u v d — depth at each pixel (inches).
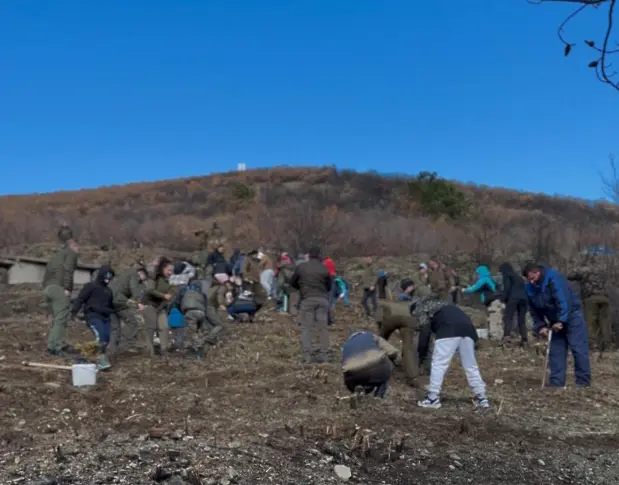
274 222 1459.2
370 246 1321.4
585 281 617.9
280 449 232.1
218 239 835.4
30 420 260.7
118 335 433.4
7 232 1486.2
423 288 462.9
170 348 469.7
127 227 1636.3
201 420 268.5
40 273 965.8
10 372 351.6
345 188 2454.5
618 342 558.9
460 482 218.7
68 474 190.5
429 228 1507.1
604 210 1553.9
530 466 238.5
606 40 94.7
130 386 333.1
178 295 473.7
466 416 293.4
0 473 190.5
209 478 195.2
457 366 428.8
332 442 245.4
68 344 462.6
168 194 2704.2
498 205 2266.2
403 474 221.6
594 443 269.9
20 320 630.5
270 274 825.5
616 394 358.6
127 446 219.9
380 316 388.2
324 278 435.2
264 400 309.9
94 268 920.9
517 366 443.8
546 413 311.4
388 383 370.3
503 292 551.5
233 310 630.5
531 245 1016.2
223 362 416.5
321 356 433.1
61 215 2030.0
